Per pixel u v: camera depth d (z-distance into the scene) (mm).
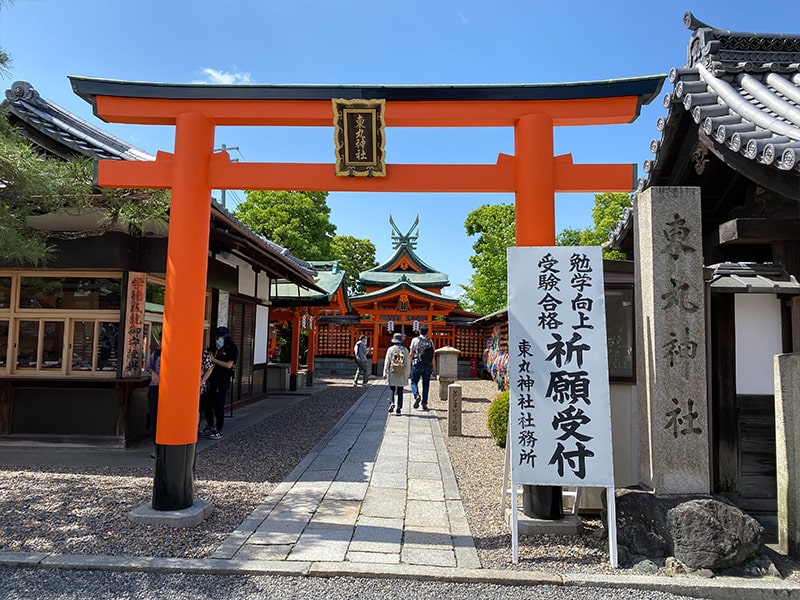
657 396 4125
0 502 4910
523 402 4172
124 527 4340
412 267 29500
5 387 7426
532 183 4504
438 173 4645
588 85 4441
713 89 4344
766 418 5090
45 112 7160
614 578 3553
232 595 3363
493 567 3746
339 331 26234
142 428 7879
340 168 4594
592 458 4051
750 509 5004
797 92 4062
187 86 4559
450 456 7492
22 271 7461
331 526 4512
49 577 3557
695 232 4203
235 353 8461
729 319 5121
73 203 5242
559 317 4277
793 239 4188
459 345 25578
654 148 4852
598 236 19906
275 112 4652
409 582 3568
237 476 6102
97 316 7469
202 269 4637
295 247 23562
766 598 3426
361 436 8742
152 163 4688
